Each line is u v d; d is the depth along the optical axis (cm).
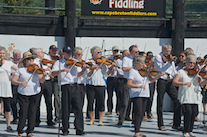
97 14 2425
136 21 2470
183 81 1464
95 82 1788
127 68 1808
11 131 1609
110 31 2467
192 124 1498
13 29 2350
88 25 2431
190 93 1453
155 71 1433
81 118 1520
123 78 2011
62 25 2414
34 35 2391
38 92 1401
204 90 1992
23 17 2355
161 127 1698
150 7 2462
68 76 1483
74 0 2391
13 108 1917
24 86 1350
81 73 1505
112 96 2305
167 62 1658
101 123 1822
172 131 1672
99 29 2453
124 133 1587
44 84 1770
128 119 2038
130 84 1415
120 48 2483
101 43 2461
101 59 1780
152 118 2169
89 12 2420
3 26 2333
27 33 2377
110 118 2128
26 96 1382
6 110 1609
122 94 1856
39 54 1717
